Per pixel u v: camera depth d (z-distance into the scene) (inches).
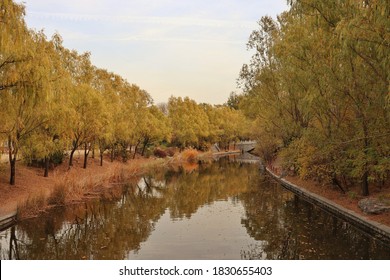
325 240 495.2
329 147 629.9
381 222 509.7
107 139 1262.3
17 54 528.1
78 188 842.2
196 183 1164.5
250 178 1283.2
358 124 597.3
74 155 1455.5
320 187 856.3
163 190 1017.5
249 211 710.5
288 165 984.3
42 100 552.1
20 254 446.3
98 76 1380.4
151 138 1995.6
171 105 2642.7
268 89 1093.1
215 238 514.3
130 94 1707.7
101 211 719.7
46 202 711.7
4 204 670.5
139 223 616.1
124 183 1149.1
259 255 435.2
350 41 442.3
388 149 555.5
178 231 558.9
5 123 620.7
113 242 500.1
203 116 2861.7
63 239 516.7
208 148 2920.8
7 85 536.7
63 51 1098.7
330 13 530.6
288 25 838.5
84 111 1087.6
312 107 658.2
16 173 887.7
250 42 1112.8
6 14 488.4
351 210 604.4
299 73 705.0
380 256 417.7
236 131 3225.9
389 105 436.5
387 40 418.9
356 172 595.5
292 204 778.2
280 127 1062.4
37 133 819.4
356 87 573.9
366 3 440.1
